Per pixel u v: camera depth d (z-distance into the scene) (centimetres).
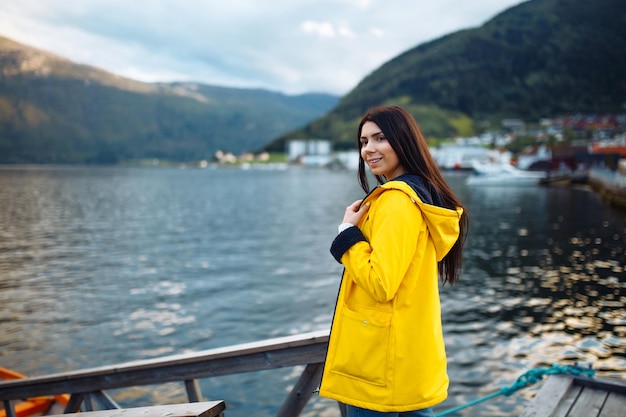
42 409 651
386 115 220
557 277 1753
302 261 2128
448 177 12138
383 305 200
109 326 1263
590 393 406
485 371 945
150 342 1150
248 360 319
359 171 241
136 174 17488
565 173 9162
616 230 3014
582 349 1054
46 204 5353
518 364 977
